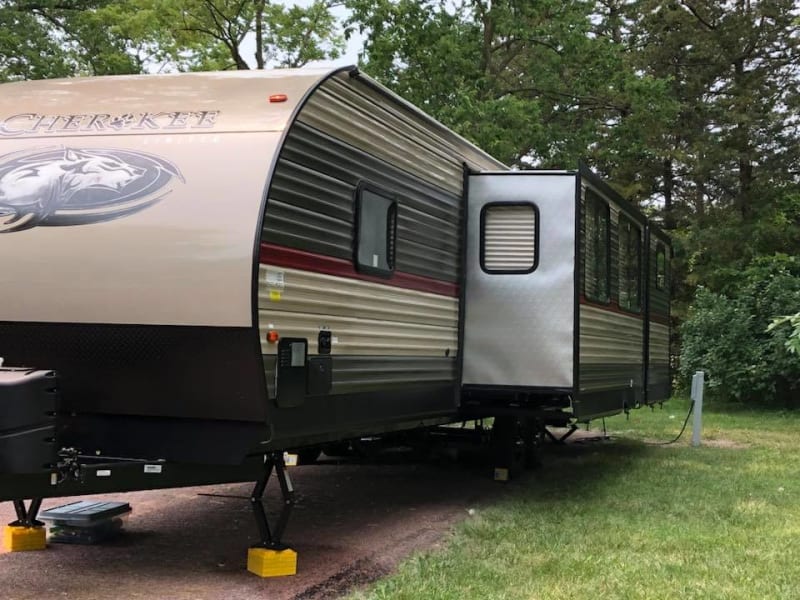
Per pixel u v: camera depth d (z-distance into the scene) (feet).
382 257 17.85
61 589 14.03
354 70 16.11
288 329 14.07
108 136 14.24
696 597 13.93
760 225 65.77
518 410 23.68
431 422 21.99
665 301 38.22
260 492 15.28
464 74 58.59
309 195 14.71
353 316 16.49
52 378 12.47
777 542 17.98
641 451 33.94
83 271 13.53
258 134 13.85
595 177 24.41
